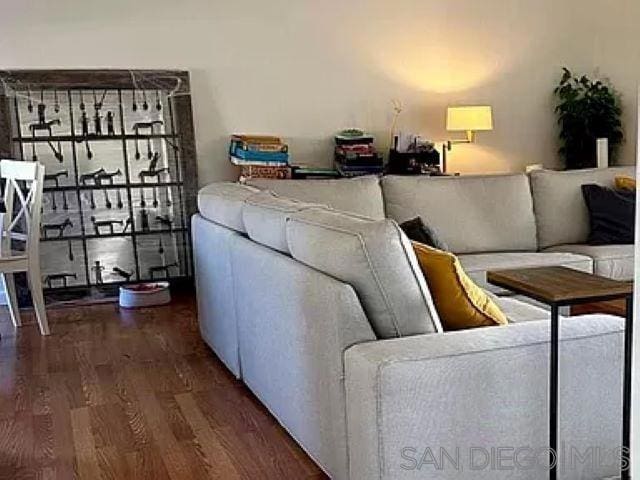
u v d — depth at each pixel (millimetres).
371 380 1733
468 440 1808
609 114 6000
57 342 3885
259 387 2783
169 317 4383
